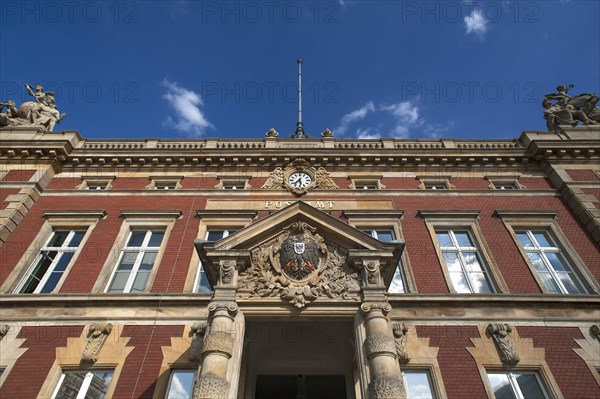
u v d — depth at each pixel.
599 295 13.23
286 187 18.27
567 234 16.20
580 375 11.63
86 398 11.34
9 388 11.34
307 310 10.26
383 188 18.47
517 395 11.35
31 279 14.74
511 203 17.72
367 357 9.28
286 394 13.42
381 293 10.36
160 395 11.20
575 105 22.11
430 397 11.31
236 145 20.81
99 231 16.25
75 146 20.14
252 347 12.22
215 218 16.77
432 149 19.53
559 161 19.25
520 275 14.55
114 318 12.91
